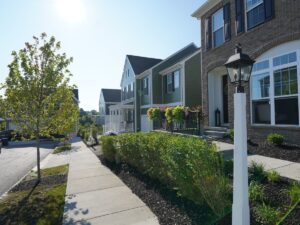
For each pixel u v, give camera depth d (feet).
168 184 17.16
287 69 26.84
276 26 28.12
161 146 17.61
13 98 22.39
